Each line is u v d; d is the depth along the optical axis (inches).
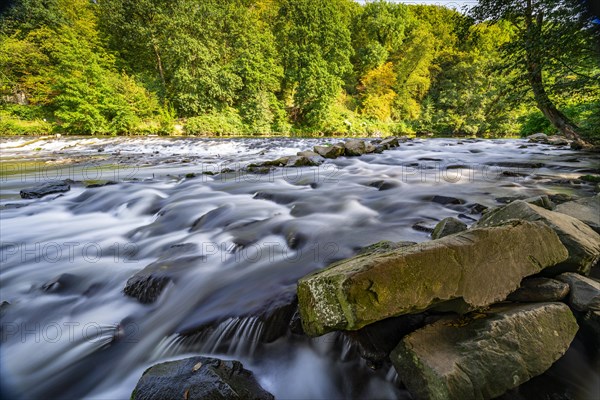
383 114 1651.1
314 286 77.9
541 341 72.0
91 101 925.8
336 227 168.1
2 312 112.7
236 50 1316.4
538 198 139.9
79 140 749.9
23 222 210.7
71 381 87.4
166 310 109.3
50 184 294.4
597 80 307.4
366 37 1924.2
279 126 1330.0
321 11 1509.6
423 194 220.1
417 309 72.0
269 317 91.4
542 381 70.1
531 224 92.0
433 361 65.2
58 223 209.3
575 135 426.6
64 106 906.1
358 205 211.5
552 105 428.1
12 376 88.7
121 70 1243.8
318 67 1342.3
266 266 128.2
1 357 94.2
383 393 74.5
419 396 65.2
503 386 64.7
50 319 109.7
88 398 82.8
